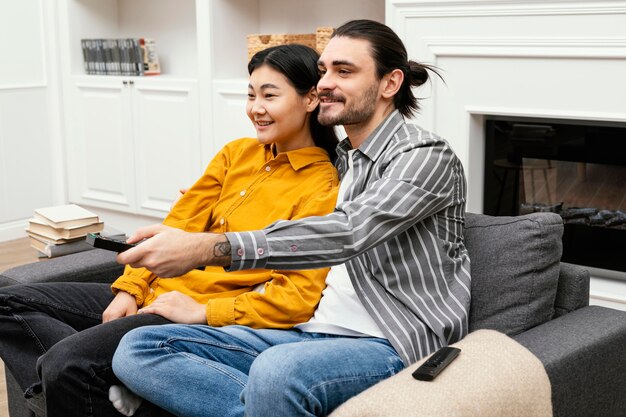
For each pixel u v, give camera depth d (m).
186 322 1.81
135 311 2.00
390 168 1.65
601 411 1.69
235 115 3.69
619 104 2.54
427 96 2.92
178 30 4.30
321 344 1.57
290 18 3.87
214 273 1.94
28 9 4.34
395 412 1.32
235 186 2.05
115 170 4.27
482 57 2.78
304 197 1.89
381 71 1.75
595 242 2.87
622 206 2.78
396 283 1.68
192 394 1.61
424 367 1.42
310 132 1.99
